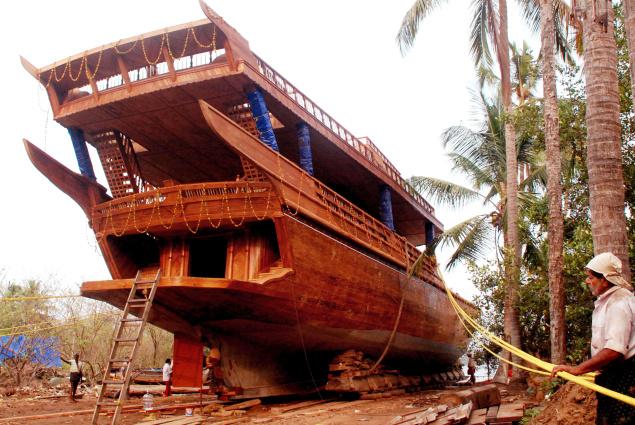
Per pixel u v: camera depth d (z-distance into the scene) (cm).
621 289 322
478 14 1755
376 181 1838
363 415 1127
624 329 311
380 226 1697
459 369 2741
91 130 1338
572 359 1144
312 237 1237
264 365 1368
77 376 1538
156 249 1433
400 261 1802
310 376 1534
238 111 1209
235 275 1216
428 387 2097
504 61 1717
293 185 1184
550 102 1216
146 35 1113
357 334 1500
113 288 1108
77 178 1300
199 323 1219
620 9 1195
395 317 1716
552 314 1155
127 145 1379
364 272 1488
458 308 719
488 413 815
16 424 1117
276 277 1143
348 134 1597
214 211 1157
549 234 1186
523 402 1009
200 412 1210
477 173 2073
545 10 1262
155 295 1115
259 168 1074
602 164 795
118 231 1253
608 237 771
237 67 1098
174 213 1177
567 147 1338
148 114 1261
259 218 1145
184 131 1357
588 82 834
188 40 1109
